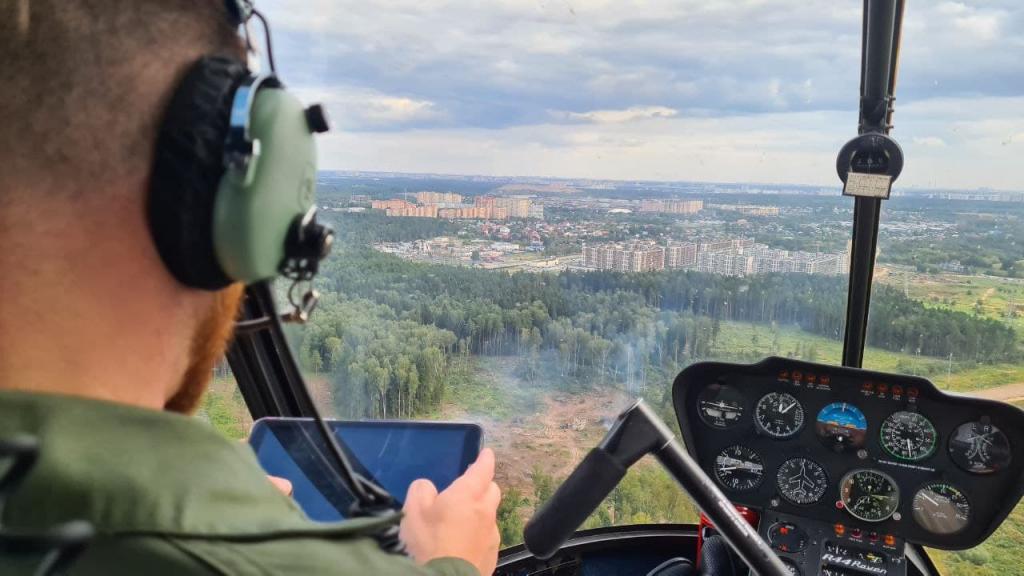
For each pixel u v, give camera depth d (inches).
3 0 20.9
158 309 22.5
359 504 32.1
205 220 22.0
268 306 27.4
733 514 55.9
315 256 26.9
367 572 22.5
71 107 20.6
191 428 21.9
